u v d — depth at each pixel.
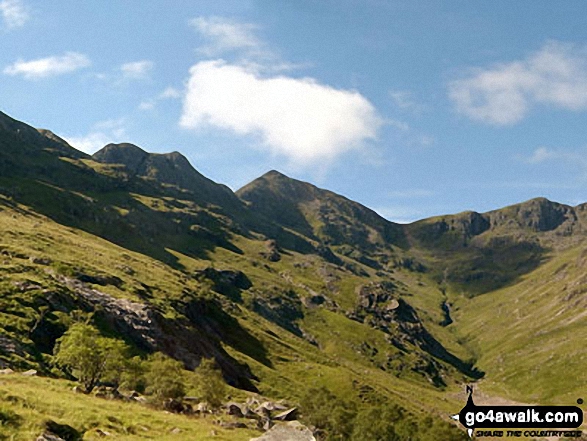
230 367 178.38
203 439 41.50
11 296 112.62
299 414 116.88
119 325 135.25
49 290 122.75
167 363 84.38
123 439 35.03
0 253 160.00
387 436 128.38
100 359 65.25
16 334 96.88
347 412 133.12
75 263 183.00
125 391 67.88
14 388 42.16
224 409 80.50
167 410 60.31
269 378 198.00
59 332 108.81
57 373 87.12
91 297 142.62
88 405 43.25
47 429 31.59
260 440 35.03
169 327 159.00
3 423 30.58
